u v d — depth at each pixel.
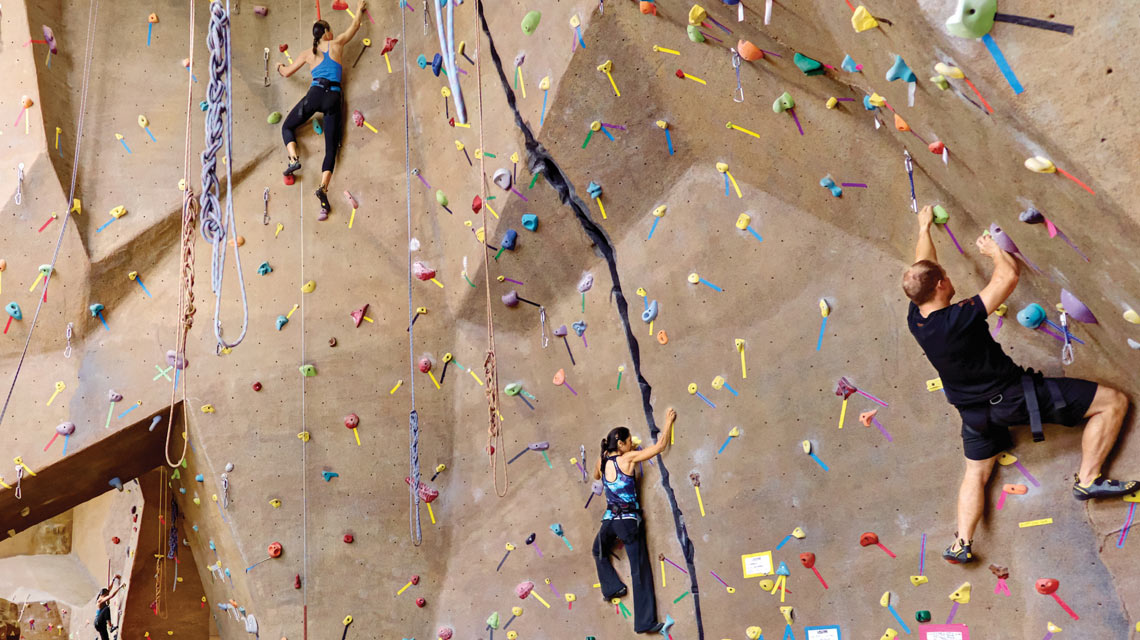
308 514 6.34
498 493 5.40
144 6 6.87
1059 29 2.34
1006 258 3.48
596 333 5.64
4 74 6.53
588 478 5.64
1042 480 3.70
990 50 2.53
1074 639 3.55
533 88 5.30
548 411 5.89
